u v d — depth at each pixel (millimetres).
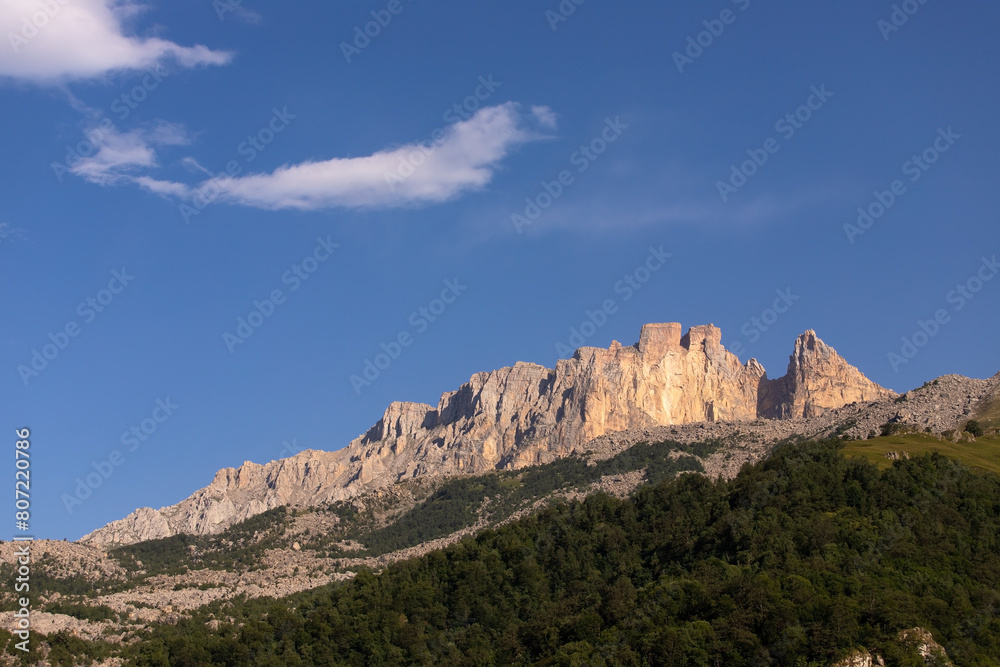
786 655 174500
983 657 173625
